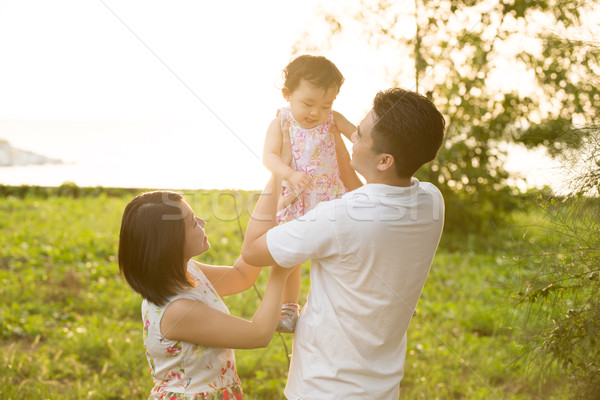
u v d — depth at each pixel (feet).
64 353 16.63
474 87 26.91
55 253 25.93
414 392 14.35
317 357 6.54
